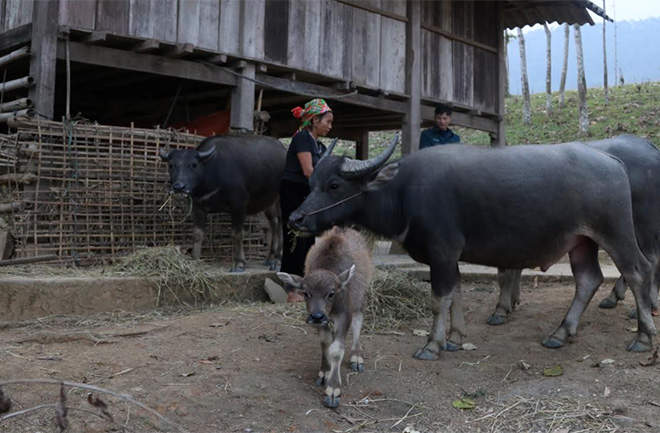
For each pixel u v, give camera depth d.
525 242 5.65
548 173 5.61
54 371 4.88
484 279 8.83
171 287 7.20
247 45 9.79
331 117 7.36
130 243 8.08
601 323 6.55
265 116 10.12
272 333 6.07
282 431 4.32
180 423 4.27
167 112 12.56
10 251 7.43
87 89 11.88
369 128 16.02
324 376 5.02
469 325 6.79
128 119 12.94
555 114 28.50
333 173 5.59
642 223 6.45
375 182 5.56
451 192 5.59
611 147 6.52
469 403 4.84
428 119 13.41
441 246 5.58
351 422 4.52
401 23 12.19
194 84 11.13
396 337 6.35
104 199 7.88
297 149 7.24
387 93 11.83
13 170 7.75
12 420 4.14
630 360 5.49
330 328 5.01
